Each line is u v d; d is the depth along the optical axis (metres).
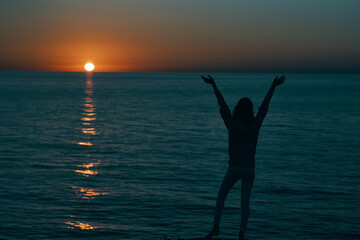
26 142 29.92
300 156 24.66
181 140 31.91
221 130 38.72
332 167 21.33
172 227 12.17
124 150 26.95
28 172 19.67
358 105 72.50
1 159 23.00
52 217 12.91
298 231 11.94
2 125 40.53
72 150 26.72
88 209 13.80
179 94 113.12
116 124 43.19
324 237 11.49
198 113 57.00
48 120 46.03
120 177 18.88
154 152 26.19
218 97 5.57
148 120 47.41
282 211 13.73
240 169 5.48
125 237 11.34
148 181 18.08
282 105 72.44
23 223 12.29
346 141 31.30
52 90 127.88
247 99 5.60
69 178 18.53
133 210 13.77
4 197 15.05
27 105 67.69
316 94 115.38
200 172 20.03
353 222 12.71
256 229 12.05
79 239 11.21
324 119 49.12
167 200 14.95
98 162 22.61
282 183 17.59
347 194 15.95
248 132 5.40
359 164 22.23
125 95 104.88
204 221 12.73
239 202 14.73
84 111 58.25
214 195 15.73
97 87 163.62
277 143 30.14
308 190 16.47
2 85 165.75
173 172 20.03
